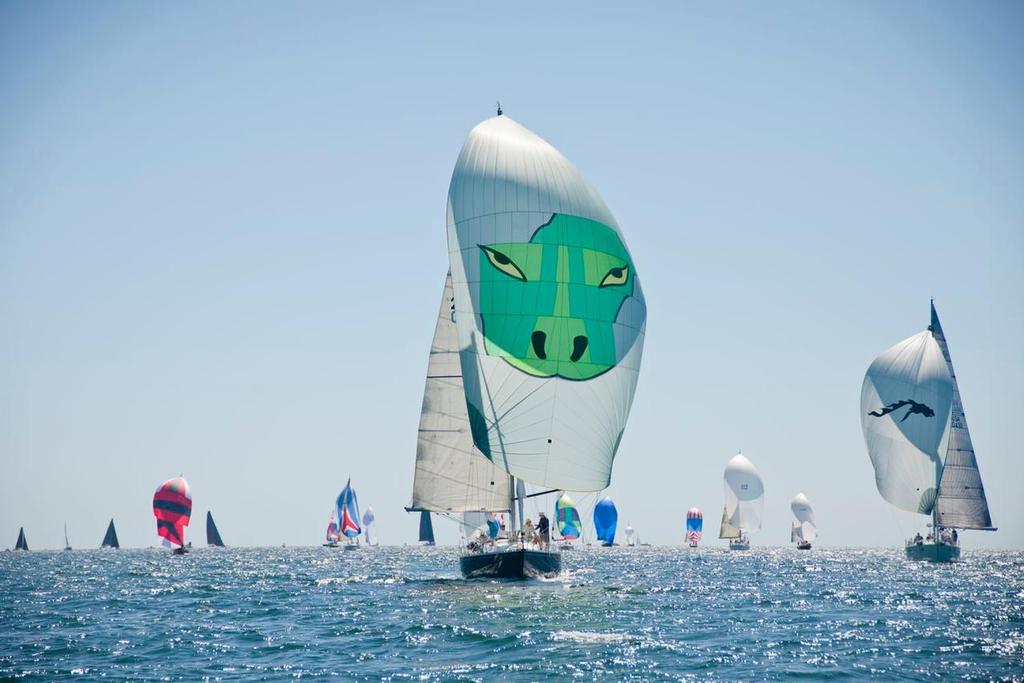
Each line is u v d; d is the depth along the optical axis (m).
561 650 109.81
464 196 176.25
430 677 96.12
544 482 170.12
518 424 170.12
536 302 171.38
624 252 179.50
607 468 174.75
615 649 110.56
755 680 94.00
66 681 98.00
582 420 171.38
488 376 171.25
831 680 94.44
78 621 151.75
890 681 94.44
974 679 95.94
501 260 172.38
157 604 184.25
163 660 109.31
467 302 174.25
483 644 114.75
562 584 195.88
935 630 130.62
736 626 133.62
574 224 174.88
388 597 181.50
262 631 133.25
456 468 194.00
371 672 99.25
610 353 173.75
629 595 182.88
